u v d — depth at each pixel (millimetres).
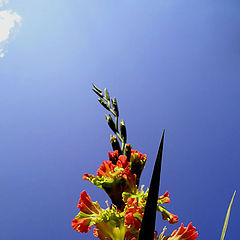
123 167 735
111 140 786
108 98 859
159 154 629
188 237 700
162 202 724
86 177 739
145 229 602
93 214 718
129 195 702
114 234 695
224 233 718
